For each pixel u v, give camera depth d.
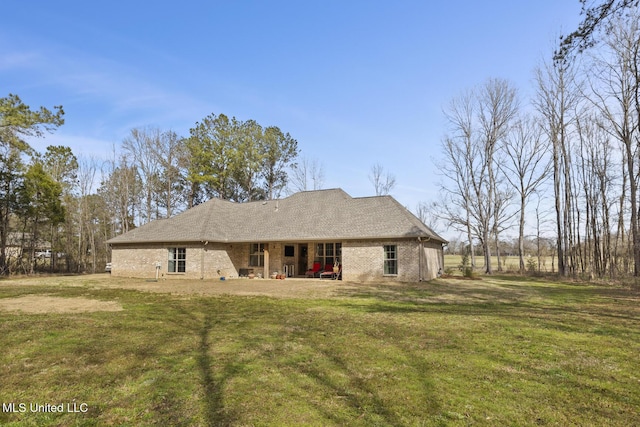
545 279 24.36
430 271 22.56
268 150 43.81
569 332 8.00
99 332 7.90
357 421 3.82
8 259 30.50
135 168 40.19
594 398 4.46
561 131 27.36
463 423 3.79
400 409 4.11
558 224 26.62
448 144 34.41
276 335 7.63
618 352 6.46
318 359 5.95
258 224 25.38
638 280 19.45
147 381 4.98
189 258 23.28
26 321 9.14
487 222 31.44
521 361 5.90
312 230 22.86
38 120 27.16
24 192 28.98
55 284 19.89
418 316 9.88
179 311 10.72
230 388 4.72
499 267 32.72
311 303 12.39
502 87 31.91
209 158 40.03
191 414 3.99
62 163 37.00
